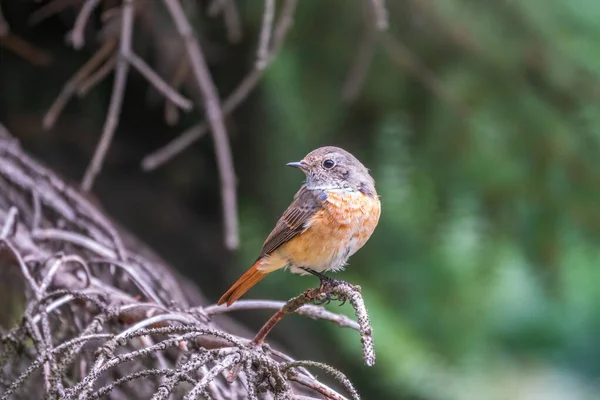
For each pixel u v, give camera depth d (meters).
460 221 11.46
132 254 8.04
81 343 4.87
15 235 6.69
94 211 7.52
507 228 11.34
